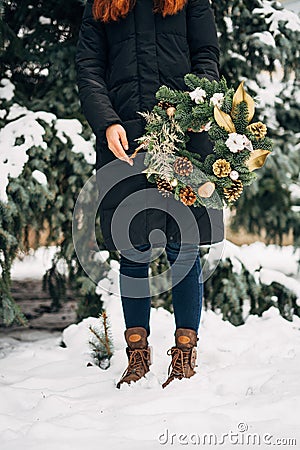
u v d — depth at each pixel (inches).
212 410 102.4
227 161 114.3
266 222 192.5
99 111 116.0
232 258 174.7
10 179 154.3
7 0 170.1
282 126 193.5
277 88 189.0
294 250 193.9
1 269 155.8
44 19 176.9
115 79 120.1
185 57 120.6
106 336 139.3
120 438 93.7
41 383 124.6
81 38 123.3
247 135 114.3
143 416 101.1
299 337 152.1
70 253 166.4
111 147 114.3
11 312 156.5
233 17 183.6
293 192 189.8
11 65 177.5
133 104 118.4
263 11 183.3
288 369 123.4
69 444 91.7
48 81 176.2
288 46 183.9
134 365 120.2
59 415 104.5
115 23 119.6
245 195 186.7
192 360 119.6
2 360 144.8
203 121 115.1
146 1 118.7
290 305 175.9
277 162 185.8
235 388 117.3
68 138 163.5
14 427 100.5
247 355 137.9
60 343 163.5
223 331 157.2
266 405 103.7
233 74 185.0
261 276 176.9
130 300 121.8
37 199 157.2
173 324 158.4
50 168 161.8
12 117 165.0
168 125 115.0
